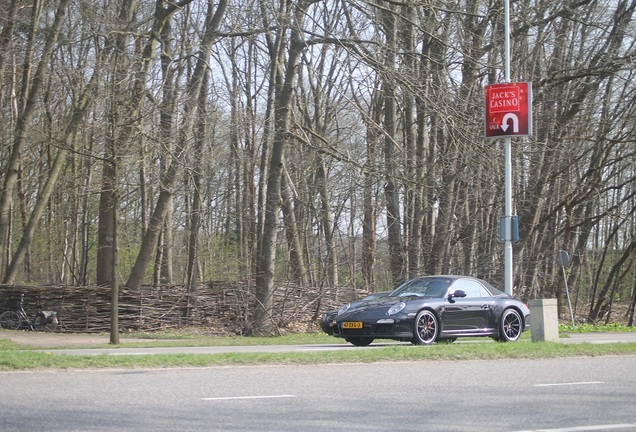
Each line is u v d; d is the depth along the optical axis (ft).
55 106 107.65
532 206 103.40
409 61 83.66
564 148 106.63
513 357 48.19
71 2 94.27
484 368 42.50
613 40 103.81
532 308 60.18
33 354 42.47
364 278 116.98
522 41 101.04
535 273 113.09
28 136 98.68
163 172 93.20
